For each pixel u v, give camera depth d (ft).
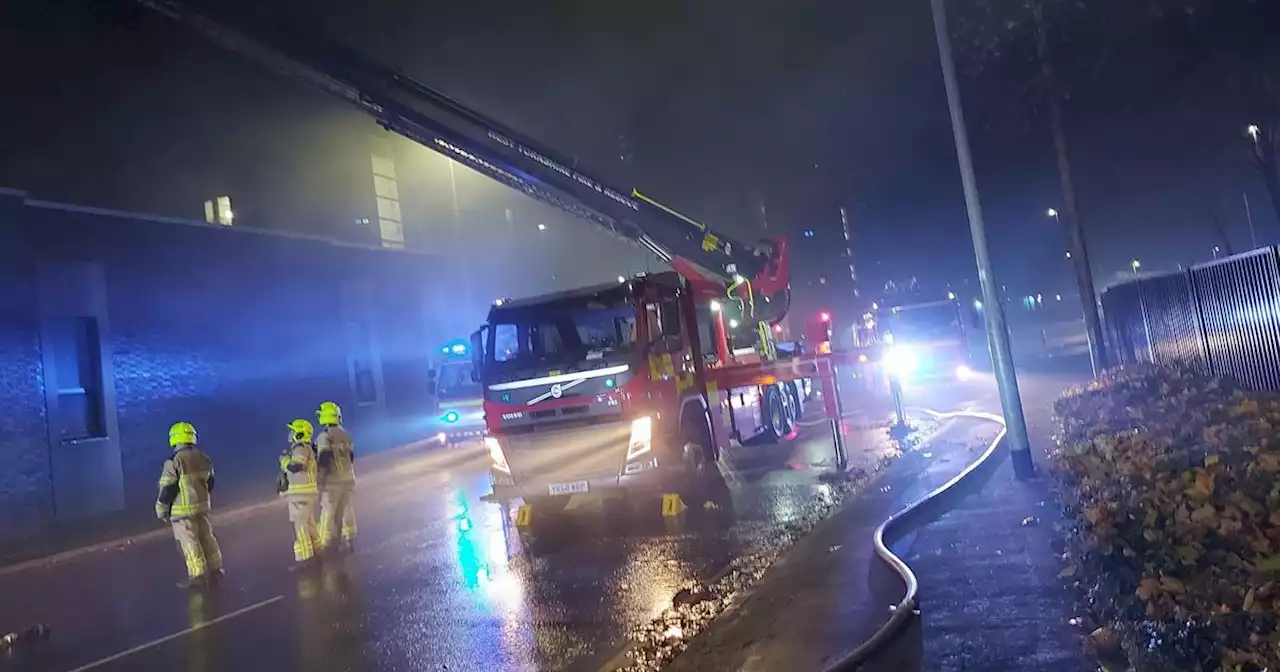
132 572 40.27
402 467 75.72
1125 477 23.29
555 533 36.40
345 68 45.78
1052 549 24.03
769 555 28.58
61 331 63.57
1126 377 42.55
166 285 71.92
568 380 36.99
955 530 27.71
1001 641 17.83
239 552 41.29
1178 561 16.88
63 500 61.05
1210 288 37.93
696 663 19.29
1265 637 13.53
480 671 20.39
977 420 57.47
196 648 24.63
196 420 72.90
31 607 33.78
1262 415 27.78
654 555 30.30
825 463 47.14
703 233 52.37
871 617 20.85
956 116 35.78
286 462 35.24
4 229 59.57
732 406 47.37
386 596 28.48
